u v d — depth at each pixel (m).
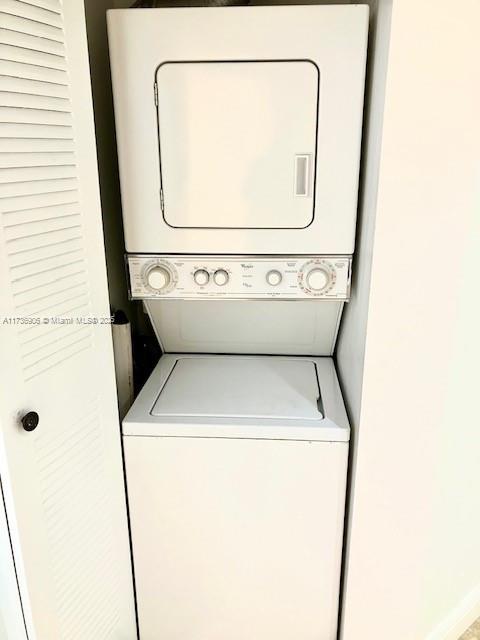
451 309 1.27
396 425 1.38
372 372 1.32
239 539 1.56
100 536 1.44
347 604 1.58
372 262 1.24
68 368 1.23
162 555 1.61
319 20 1.29
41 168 1.10
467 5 1.05
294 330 1.82
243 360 1.87
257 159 1.41
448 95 1.11
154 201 1.46
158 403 1.57
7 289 1.02
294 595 1.62
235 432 1.45
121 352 1.64
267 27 1.31
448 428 1.46
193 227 1.48
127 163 1.44
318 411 1.52
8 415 1.05
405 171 1.17
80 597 1.37
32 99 1.06
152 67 1.35
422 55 1.08
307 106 1.36
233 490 1.51
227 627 1.68
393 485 1.44
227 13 1.30
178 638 1.72
